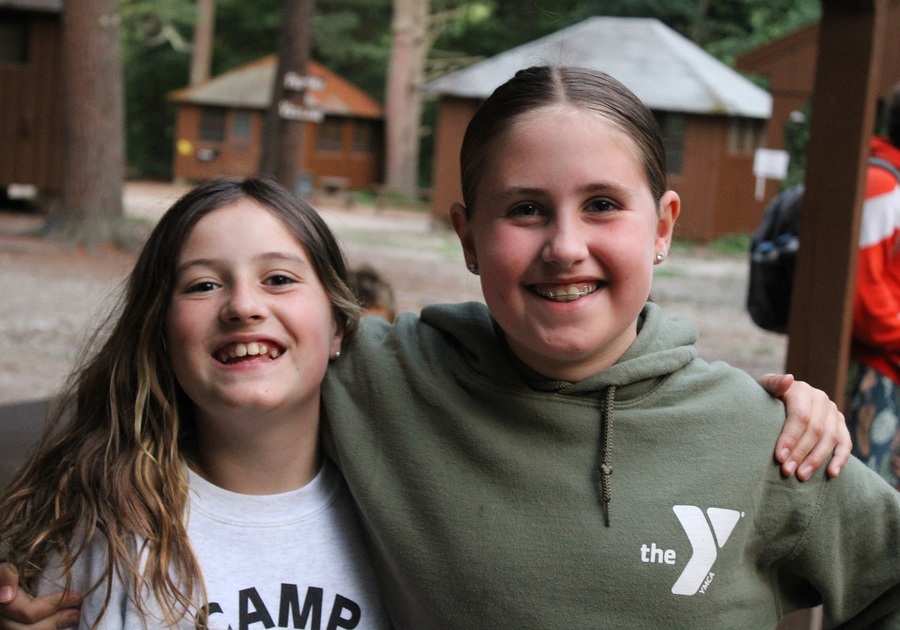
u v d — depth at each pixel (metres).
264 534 1.58
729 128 20.44
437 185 21.47
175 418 1.59
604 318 1.46
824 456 1.50
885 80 8.33
